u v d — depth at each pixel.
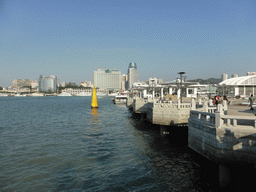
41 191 11.55
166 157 17.08
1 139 23.78
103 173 13.94
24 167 15.00
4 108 79.69
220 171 10.89
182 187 11.74
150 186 12.00
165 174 13.62
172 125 22.64
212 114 11.49
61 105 99.62
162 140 22.98
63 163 15.84
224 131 10.50
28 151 18.92
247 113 17.20
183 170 14.22
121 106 83.69
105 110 65.38
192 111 14.73
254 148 9.62
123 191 11.46
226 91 61.72
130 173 13.91
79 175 13.63
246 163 9.87
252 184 9.88
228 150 10.34
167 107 23.06
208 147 11.70
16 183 12.50
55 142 22.39
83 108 76.56
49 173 13.95
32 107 85.25
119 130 29.62
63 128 31.61
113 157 17.25
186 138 22.16
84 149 19.64
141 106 38.75
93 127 32.47
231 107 23.48
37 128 31.62
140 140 23.16
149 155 17.67
